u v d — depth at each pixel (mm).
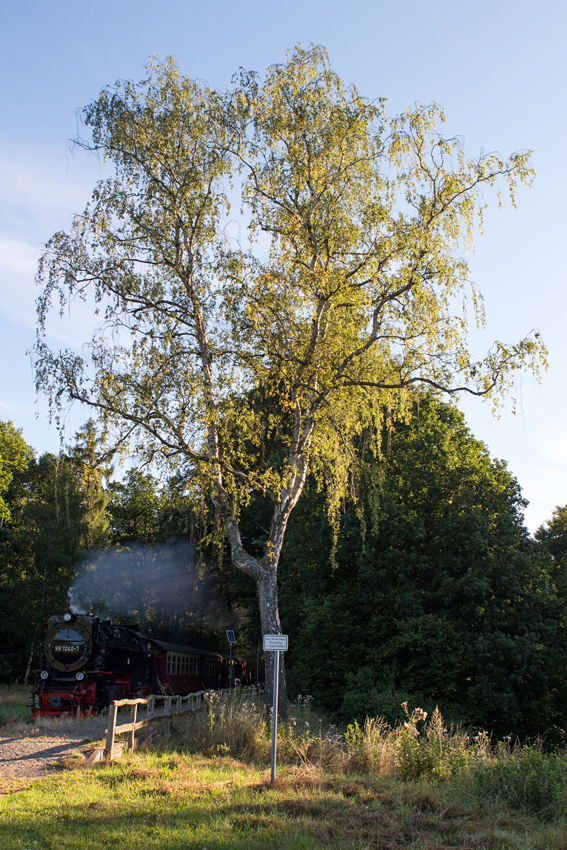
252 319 15914
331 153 16562
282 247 16719
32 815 7707
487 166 15867
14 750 12773
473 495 23281
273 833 7258
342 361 16141
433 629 20562
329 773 11227
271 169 16812
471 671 21297
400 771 11008
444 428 25938
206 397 15758
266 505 28578
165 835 7020
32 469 44844
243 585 30109
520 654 20188
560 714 22062
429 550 23375
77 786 9469
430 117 16172
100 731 15961
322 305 16141
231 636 23891
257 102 16578
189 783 9781
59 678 20859
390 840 7246
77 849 6457
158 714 14797
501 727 21047
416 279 15461
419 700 19656
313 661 22922
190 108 17234
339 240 16547
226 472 16750
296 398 16469
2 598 36000
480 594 21500
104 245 16938
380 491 18562
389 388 16719
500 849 7066
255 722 14094
